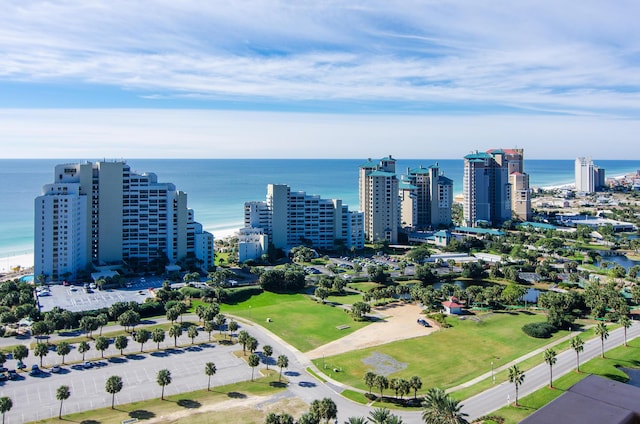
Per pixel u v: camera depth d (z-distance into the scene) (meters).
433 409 123.62
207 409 149.88
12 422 140.62
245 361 189.50
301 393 162.62
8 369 175.12
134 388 164.38
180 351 198.50
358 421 117.81
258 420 143.12
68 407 150.00
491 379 173.62
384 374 178.75
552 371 178.62
